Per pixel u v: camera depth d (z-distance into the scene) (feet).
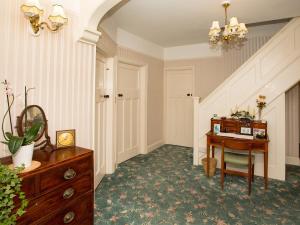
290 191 9.14
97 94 9.63
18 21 5.16
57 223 4.78
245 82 11.13
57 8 5.39
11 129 4.83
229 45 15.10
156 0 8.82
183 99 17.46
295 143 12.83
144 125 14.97
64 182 4.91
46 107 5.93
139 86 14.83
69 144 6.07
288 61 10.25
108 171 11.18
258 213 7.46
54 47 6.10
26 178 4.10
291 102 12.82
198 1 8.82
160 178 10.58
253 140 9.28
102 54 10.27
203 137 12.33
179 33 13.30
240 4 8.95
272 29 13.41
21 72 5.27
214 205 8.00
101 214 7.36
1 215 3.45
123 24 11.60
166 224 6.82
